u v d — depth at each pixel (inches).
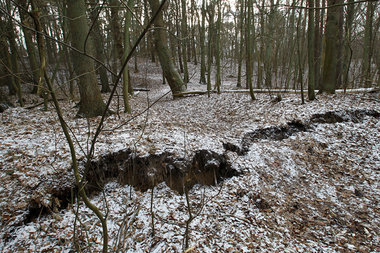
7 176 140.8
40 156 157.8
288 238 131.6
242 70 1068.5
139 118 255.6
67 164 153.1
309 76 300.7
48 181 143.1
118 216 139.9
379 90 309.4
